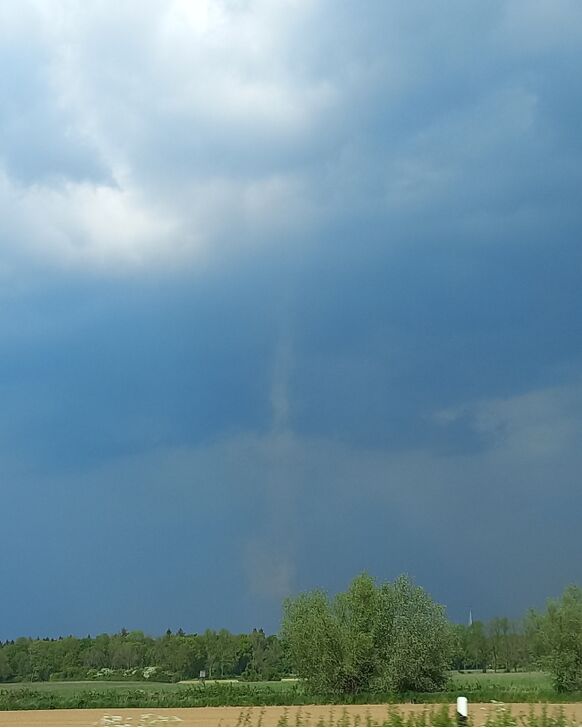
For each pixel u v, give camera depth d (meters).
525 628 57.06
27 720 40.41
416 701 53.34
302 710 44.25
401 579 59.38
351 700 54.97
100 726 28.62
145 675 125.56
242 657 124.69
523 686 61.94
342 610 59.75
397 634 58.00
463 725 16.97
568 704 43.72
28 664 127.69
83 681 120.38
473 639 101.25
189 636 130.00
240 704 54.81
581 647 54.50
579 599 55.53
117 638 133.62
